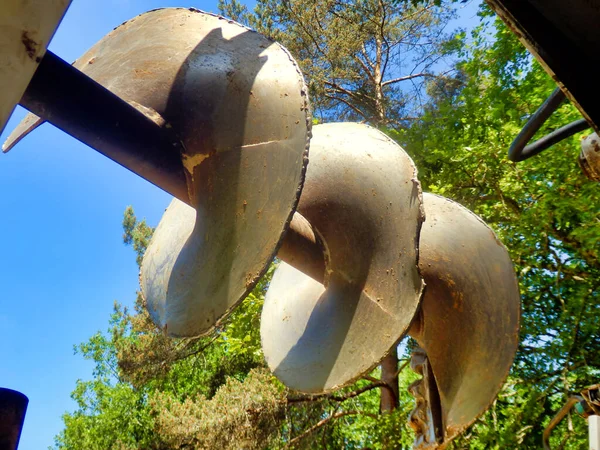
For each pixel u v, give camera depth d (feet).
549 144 9.87
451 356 12.44
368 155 11.18
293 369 11.44
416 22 63.00
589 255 28.04
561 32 6.82
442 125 40.04
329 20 63.98
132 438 93.97
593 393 12.57
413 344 41.57
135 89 8.86
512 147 9.80
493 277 12.35
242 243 7.88
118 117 8.00
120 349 71.20
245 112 8.29
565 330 28.09
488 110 34.88
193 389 79.92
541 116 9.18
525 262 30.12
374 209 10.74
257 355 40.86
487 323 12.16
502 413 30.73
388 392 45.50
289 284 13.35
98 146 7.98
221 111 8.51
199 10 9.46
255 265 7.57
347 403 48.16
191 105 8.68
